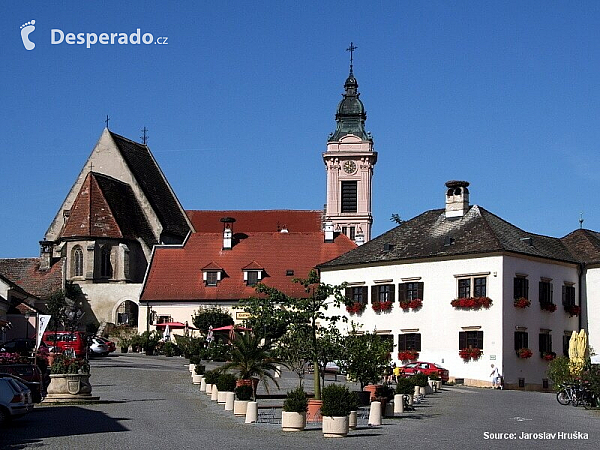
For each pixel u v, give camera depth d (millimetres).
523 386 79312
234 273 107812
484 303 79188
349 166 160750
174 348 92562
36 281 114438
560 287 84875
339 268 89688
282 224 155500
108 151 130500
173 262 109562
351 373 49781
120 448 32312
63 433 36562
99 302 113312
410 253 85062
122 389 57344
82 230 118438
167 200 135625
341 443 34969
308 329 45312
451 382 79812
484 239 81250
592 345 85688
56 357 53062
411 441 35812
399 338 84375
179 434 36562
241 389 46562
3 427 38562
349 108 163750
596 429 41719
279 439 35844
